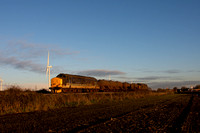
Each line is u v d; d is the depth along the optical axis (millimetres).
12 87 23047
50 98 23109
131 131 9867
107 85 53156
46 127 10719
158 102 30984
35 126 11008
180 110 19844
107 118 13852
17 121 12602
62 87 35750
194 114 16812
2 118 13852
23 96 21156
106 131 9750
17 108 17938
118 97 36625
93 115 15383
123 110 18922
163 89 95688
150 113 17031
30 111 17969
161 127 10938
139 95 47312
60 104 23062
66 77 37750
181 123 12312
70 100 25422
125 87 61156
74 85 39312
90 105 24484
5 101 18547
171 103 29359
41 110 18688
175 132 9906
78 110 18844
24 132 9602
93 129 10156
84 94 31172
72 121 12555
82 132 9477
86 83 43875
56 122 12227
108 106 23094
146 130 10109
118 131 9812
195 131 10172
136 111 17797
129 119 13336
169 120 13445
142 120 13039
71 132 9562
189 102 31562
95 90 46875
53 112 17250
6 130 10055
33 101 20344
